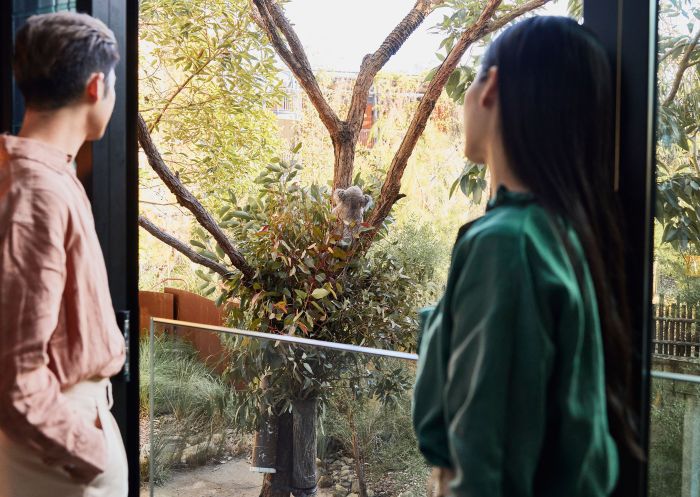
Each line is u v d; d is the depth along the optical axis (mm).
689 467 1192
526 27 808
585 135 787
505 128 792
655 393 1208
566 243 740
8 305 1058
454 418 724
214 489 1987
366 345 3299
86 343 1166
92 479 1159
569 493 721
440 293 4012
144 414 3990
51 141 1165
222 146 5090
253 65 4922
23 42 1149
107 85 1206
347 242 3266
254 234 3330
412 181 6652
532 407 699
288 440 1882
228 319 3564
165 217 6113
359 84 3707
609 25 904
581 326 717
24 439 1072
